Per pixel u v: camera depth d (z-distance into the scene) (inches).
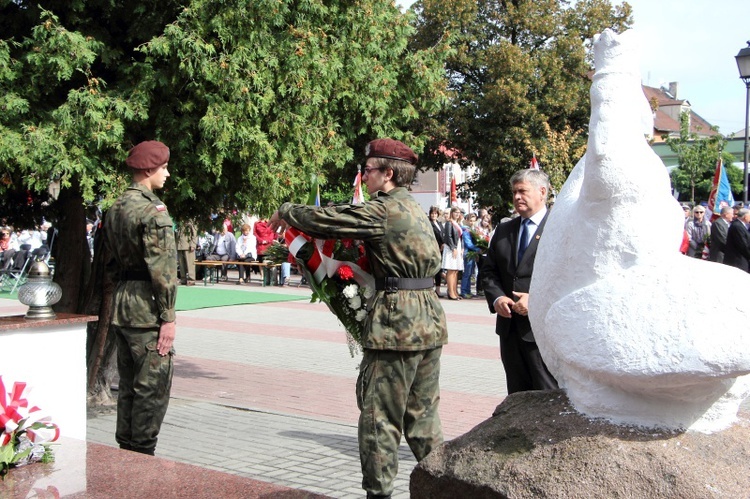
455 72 1070.4
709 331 91.0
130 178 232.4
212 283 846.5
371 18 266.5
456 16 1035.3
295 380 342.6
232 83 229.0
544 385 190.2
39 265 198.5
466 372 365.4
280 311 610.5
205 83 236.4
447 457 110.4
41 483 149.9
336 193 528.7
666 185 102.3
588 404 103.8
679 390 97.1
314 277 168.7
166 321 190.1
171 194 249.6
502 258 201.6
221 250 863.7
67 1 228.1
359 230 158.9
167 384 193.5
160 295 188.4
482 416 279.1
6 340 187.0
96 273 282.8
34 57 213.6
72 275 285.7
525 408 112.8
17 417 160.9
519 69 978.7
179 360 389.7
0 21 231.3
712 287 93.2
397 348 159.8
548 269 109.9
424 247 164.4
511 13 1046.4
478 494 102.3
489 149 992.2
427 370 167.9
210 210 278.4
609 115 100.3
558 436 101.9
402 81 293.9
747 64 666.2
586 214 103.0
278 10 237.1
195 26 228.7
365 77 269.3
